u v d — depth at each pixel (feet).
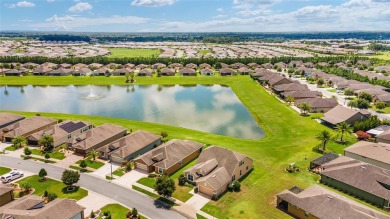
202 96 530.68
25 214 168.25
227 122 385.91
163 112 429.79
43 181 233.14
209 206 202.39
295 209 191.72
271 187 225.56
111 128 318.65
